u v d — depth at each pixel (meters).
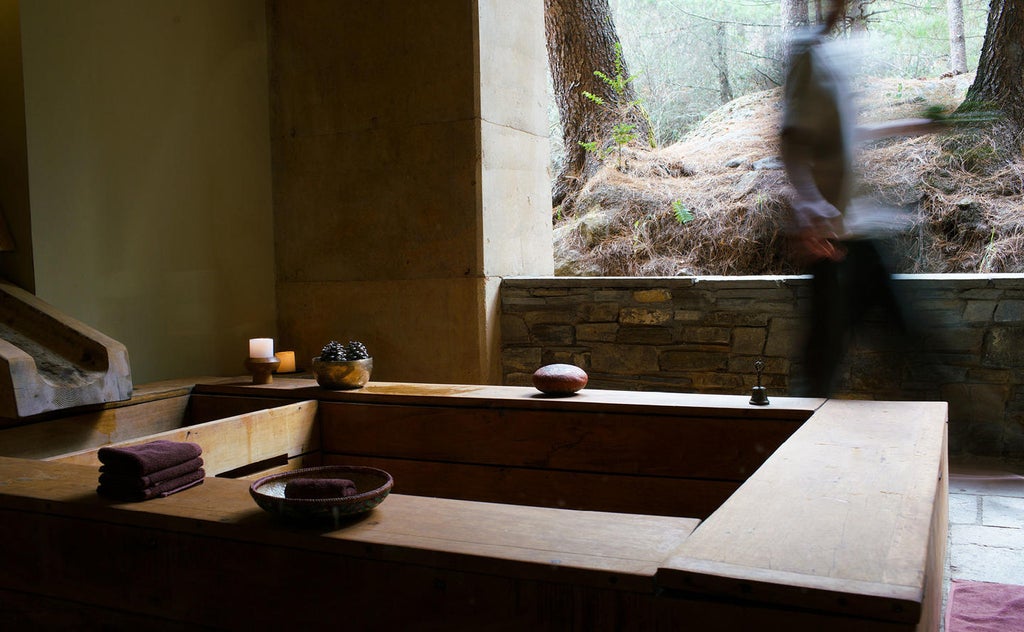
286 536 1.35
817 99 2.71
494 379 4.25
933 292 3.58
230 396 3.28
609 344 4.09
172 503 1.55
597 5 6.75
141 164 3.76
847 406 2.42
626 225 6.06
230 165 4.27
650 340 4.00
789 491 1.50
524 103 4.57
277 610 1.37
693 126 8.45
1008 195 5.32
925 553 1.16
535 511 1.48
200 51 4.07
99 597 1.55
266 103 4.53
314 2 4.38
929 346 3.61
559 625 1.17
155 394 3.19
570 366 2.79
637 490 2.51
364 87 4.30
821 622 1.02
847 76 2.73
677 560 1.14
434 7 4.10
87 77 3.49
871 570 1.09
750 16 8.83
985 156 5.53
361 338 4.41
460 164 4.11
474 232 4.11
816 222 2.79
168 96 3.89
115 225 3.63
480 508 1.50
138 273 3.75
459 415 2.77
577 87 6.82
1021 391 3.51
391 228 4.30
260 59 4.48
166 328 3.90
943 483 2.01
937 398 3.63
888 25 7.90
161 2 3.84
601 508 2.56
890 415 2.26
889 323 3.25
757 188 5.84
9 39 3.24
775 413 2.35
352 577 1.31
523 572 1.19
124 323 3.68
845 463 1.72
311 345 4.55
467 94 4.06
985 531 2.69
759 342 3.79
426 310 4.25
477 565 1.22
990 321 3.52
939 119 2.78
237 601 1.42
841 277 2.82
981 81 5.79
